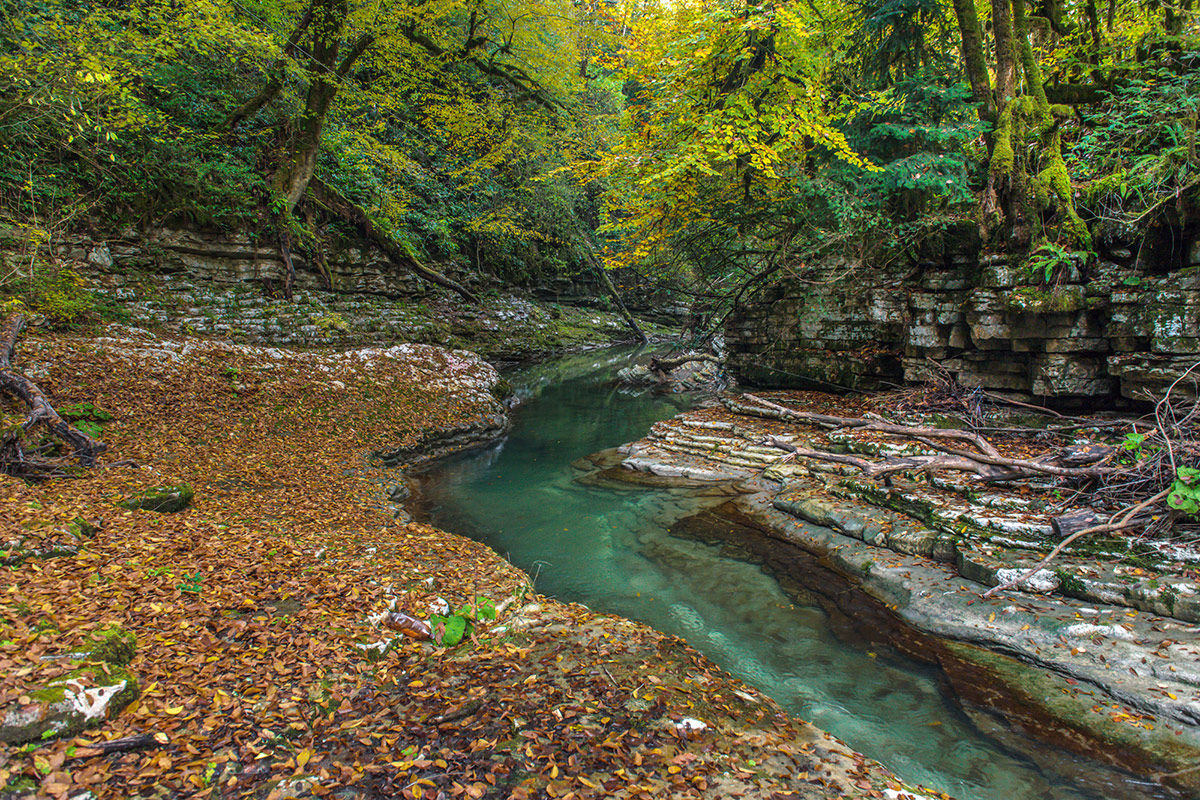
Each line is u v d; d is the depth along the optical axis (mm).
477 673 4715
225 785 3281
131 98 13531
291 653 4613
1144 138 9141
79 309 12820
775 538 8680
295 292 18406
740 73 12844
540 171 26766
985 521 7320
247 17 16234
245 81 18938
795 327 15773
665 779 3588
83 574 5078
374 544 7422
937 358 12031
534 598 6516
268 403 12766
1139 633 5414
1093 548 6473
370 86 21188
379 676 4539
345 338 18359
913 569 7137
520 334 28094
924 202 12258
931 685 5379
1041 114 10047
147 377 11719
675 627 6480
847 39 13617
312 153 18281
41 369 10328
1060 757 4441
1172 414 7398
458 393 16750
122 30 13039
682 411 18547
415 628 5211
